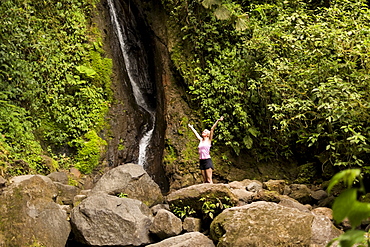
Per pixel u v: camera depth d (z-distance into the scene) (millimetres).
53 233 5641
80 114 10461
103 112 10812
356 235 1116
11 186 5715
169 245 5453
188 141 10383
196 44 11109
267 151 10164
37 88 9961
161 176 10516
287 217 5355
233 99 10188
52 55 10555
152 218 6348
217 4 10586
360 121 7445
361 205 953
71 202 7016
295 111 9016
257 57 10148
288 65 8977
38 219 5586
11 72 9594
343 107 6980
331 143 7660
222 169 10000
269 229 5207
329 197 7164
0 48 9570
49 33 10797
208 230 6188
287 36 9070
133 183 7117
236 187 8242
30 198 5707
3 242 5141
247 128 9977
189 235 5574
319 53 8273
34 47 10188
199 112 10656
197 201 6359
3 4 10008
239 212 5555
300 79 8750
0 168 7113
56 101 10211
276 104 9031
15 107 9281
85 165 9930
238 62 10484
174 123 10750
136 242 5848
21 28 10219
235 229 5258
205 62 11062
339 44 8102
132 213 6094
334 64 7891
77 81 10633
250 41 10102
